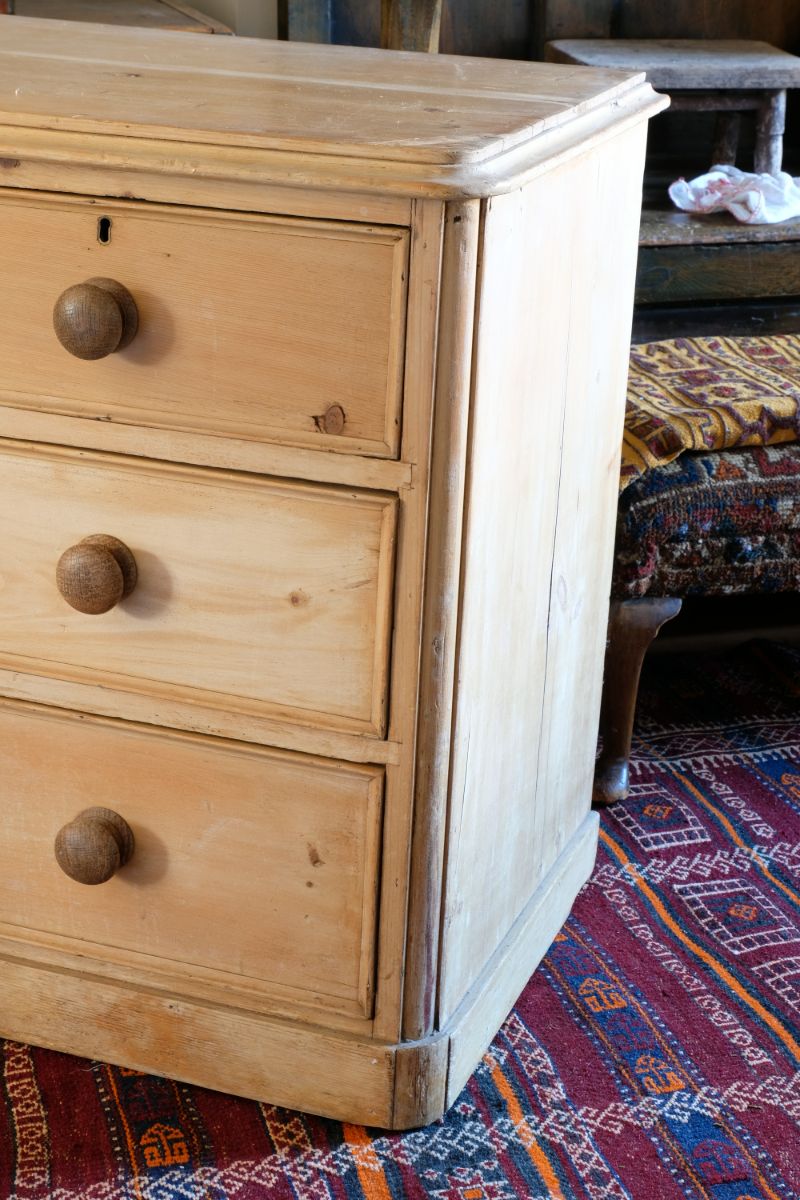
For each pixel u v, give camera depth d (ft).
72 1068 4.01
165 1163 3.69
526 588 3.82
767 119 7.23
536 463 3.70
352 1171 3.68
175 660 3.55
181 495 3.38
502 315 3.24
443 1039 3.73
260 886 3.68
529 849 4.29
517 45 7.57
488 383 3.23
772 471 5.01
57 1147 3.73
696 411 5.04
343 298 3.09
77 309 3.13
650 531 4.89
